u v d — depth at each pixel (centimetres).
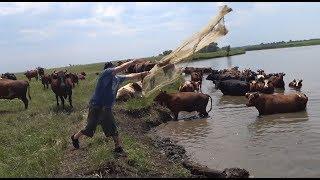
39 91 3022
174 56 1125
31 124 1608
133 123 1694
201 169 1050
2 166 1038
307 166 1052
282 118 1678
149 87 1138
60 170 1017
